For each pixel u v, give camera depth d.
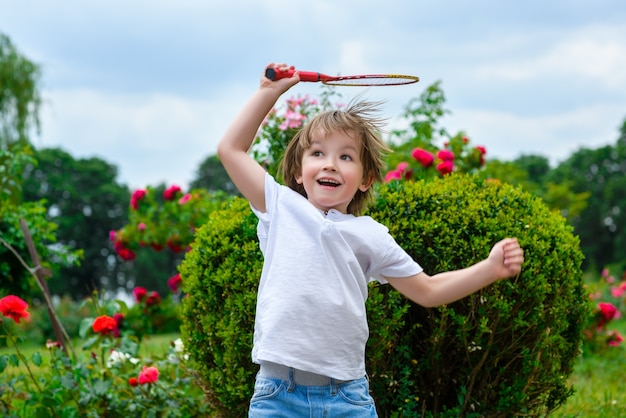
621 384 6.36
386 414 3.50
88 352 4.68
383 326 3.31
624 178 42.53
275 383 2.38
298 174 2.69
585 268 42.69
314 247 2.40
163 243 8.27
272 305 2.37
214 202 7.96
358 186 2.61
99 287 42.22
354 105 2.69
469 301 3.42
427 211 3.59
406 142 7.22
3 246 6.66
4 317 4.34
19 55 23.92
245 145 2.57
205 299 3.62
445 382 3.56
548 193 22.17
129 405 4.30
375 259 2.45
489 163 9.56
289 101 5.14
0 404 4.38
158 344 8.32
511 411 3.56
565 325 3.60
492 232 3.47
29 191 40.34
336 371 2.35
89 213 42.25
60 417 4.23
